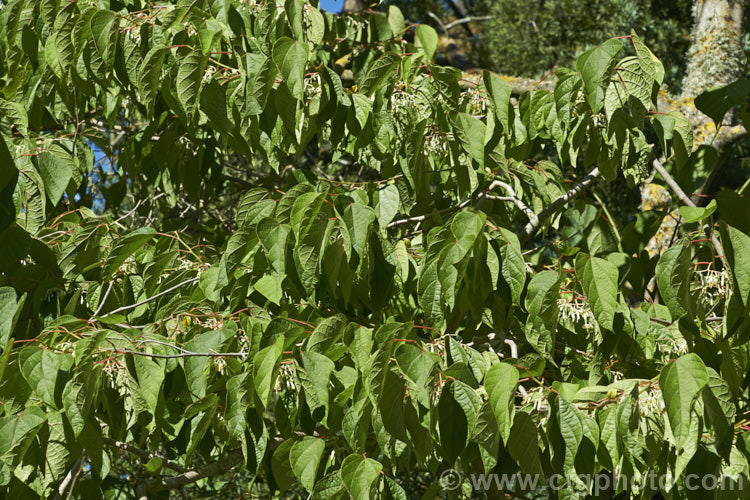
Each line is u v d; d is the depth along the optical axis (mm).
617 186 5621
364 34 3113
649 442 1786
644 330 2170
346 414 1913
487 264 1967
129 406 2037
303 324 2031
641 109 2119
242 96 2279
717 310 2439
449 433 1806
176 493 4020
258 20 2432
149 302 2566
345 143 2654
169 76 2293
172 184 3104
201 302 2295
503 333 2467
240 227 2438
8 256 2143
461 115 2193
